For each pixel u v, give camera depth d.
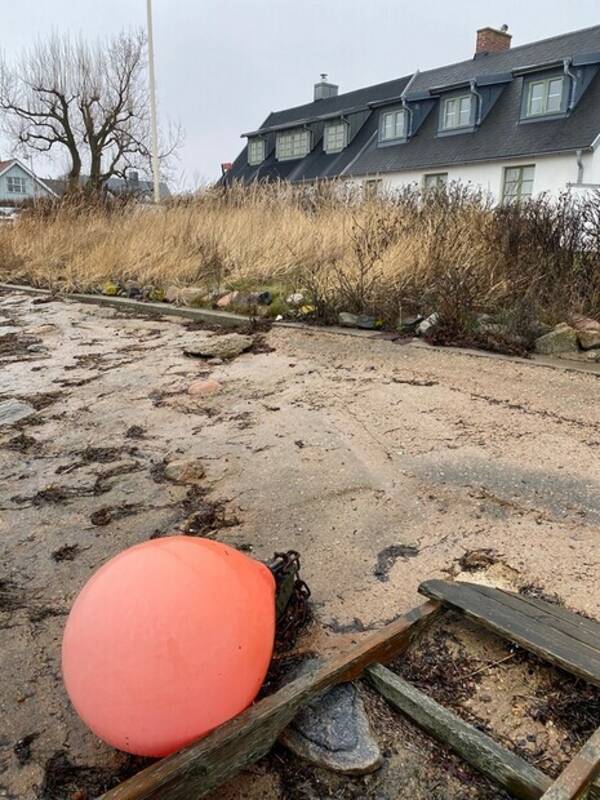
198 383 3.96
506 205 5.95
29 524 2.42
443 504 2.40
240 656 1.30
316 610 1.85
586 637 1.57
